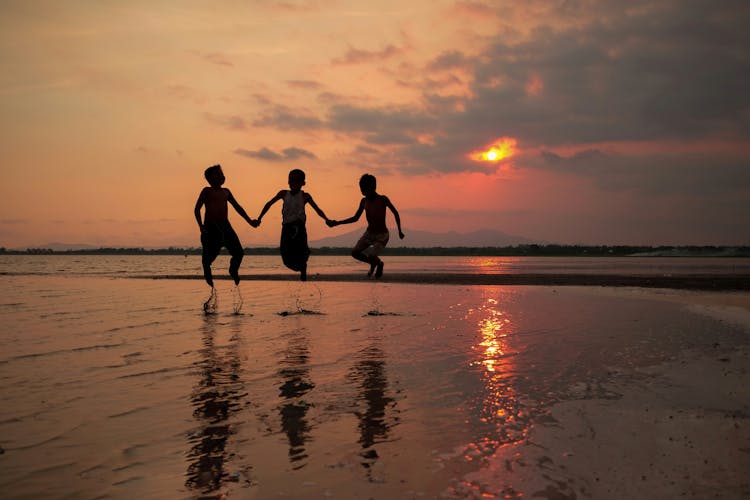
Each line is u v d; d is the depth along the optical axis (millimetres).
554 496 2850
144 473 3145
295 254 11305
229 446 3572
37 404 4500
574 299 14531
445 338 7918
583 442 3645
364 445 3586
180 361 6250
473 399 4684
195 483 3012
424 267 48438
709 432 3846
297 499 2814
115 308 12070
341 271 37594
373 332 8492
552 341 7660
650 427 3959
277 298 14867
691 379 5414
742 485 2992
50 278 27750
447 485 2975
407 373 5652
